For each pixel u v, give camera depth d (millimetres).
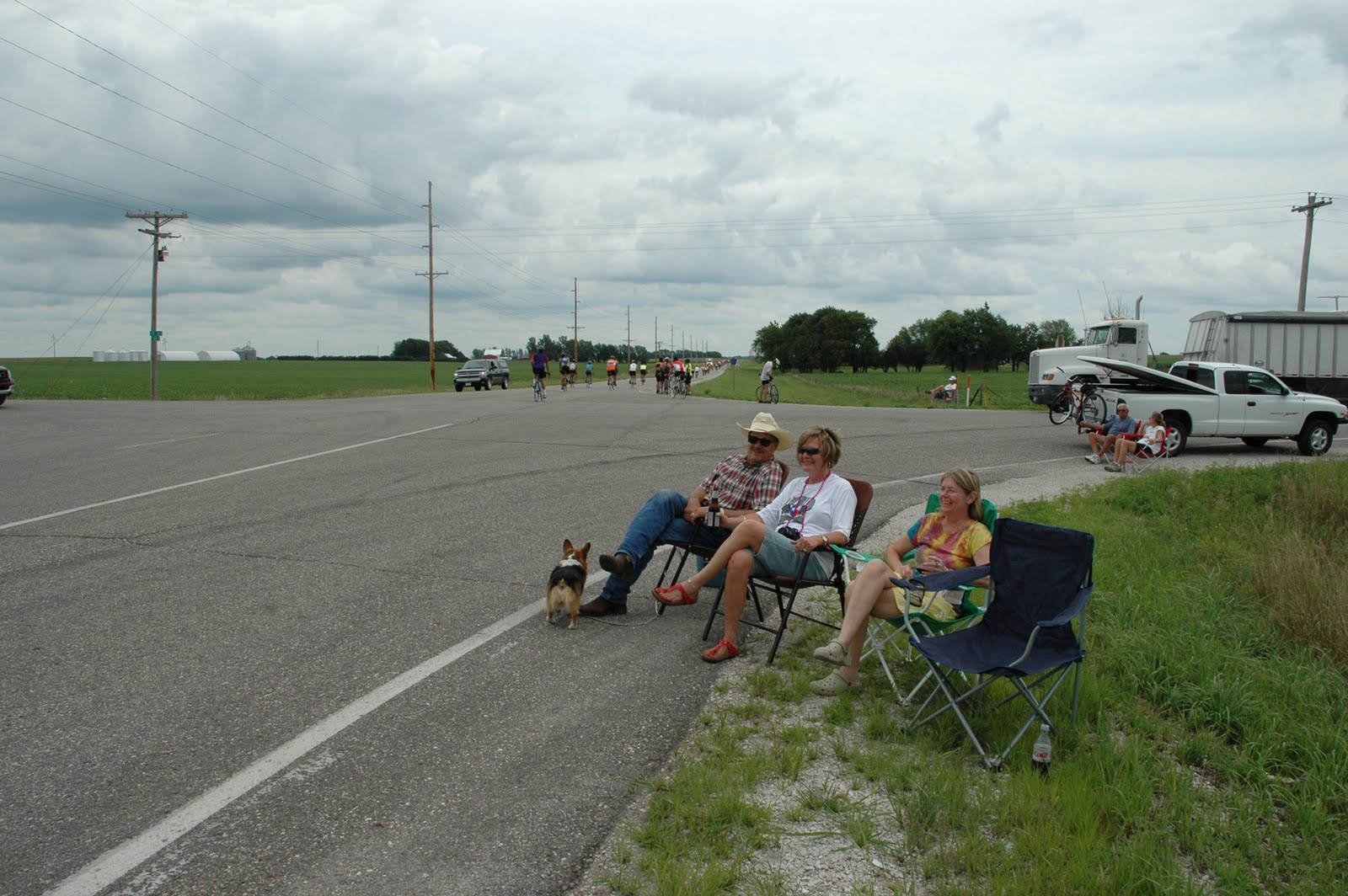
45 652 5059
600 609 5926
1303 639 6059
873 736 4168
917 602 4922
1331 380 26453
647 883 2994
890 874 3098
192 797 3490
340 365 140125
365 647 5262
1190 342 28391
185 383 62812
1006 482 12531
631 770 3820
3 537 7867
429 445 15188
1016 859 3123
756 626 5262
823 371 154250
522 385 61031
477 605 6152
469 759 3879
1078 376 22484
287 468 12273
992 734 4113
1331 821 3580
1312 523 10883
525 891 2945
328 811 3420
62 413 24047
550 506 9820
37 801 3441
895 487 11680
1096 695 4570
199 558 7238
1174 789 3643
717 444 16062
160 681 4664
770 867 3119
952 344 136500
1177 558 8398
